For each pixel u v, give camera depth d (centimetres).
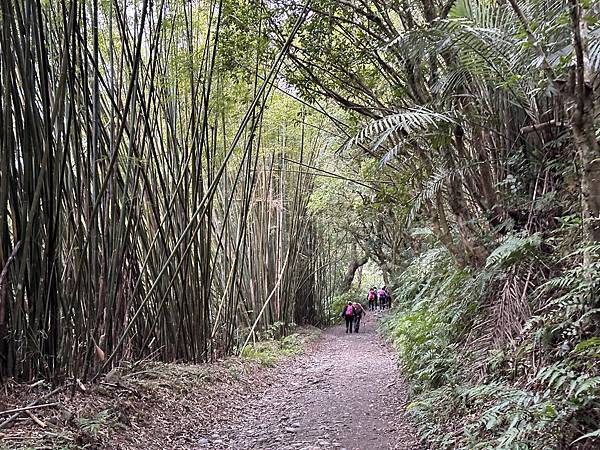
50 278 337
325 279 1548
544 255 318
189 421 391
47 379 341
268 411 450
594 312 229
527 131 368
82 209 385
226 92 595
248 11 509
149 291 466
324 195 1142
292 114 864
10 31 306
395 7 463
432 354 421
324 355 862
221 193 824
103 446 294
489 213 418
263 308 877
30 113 325
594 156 235
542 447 212
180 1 473
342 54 525
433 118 362
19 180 326
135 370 459
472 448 235
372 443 341
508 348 304
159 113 528
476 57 343
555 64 290
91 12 395
